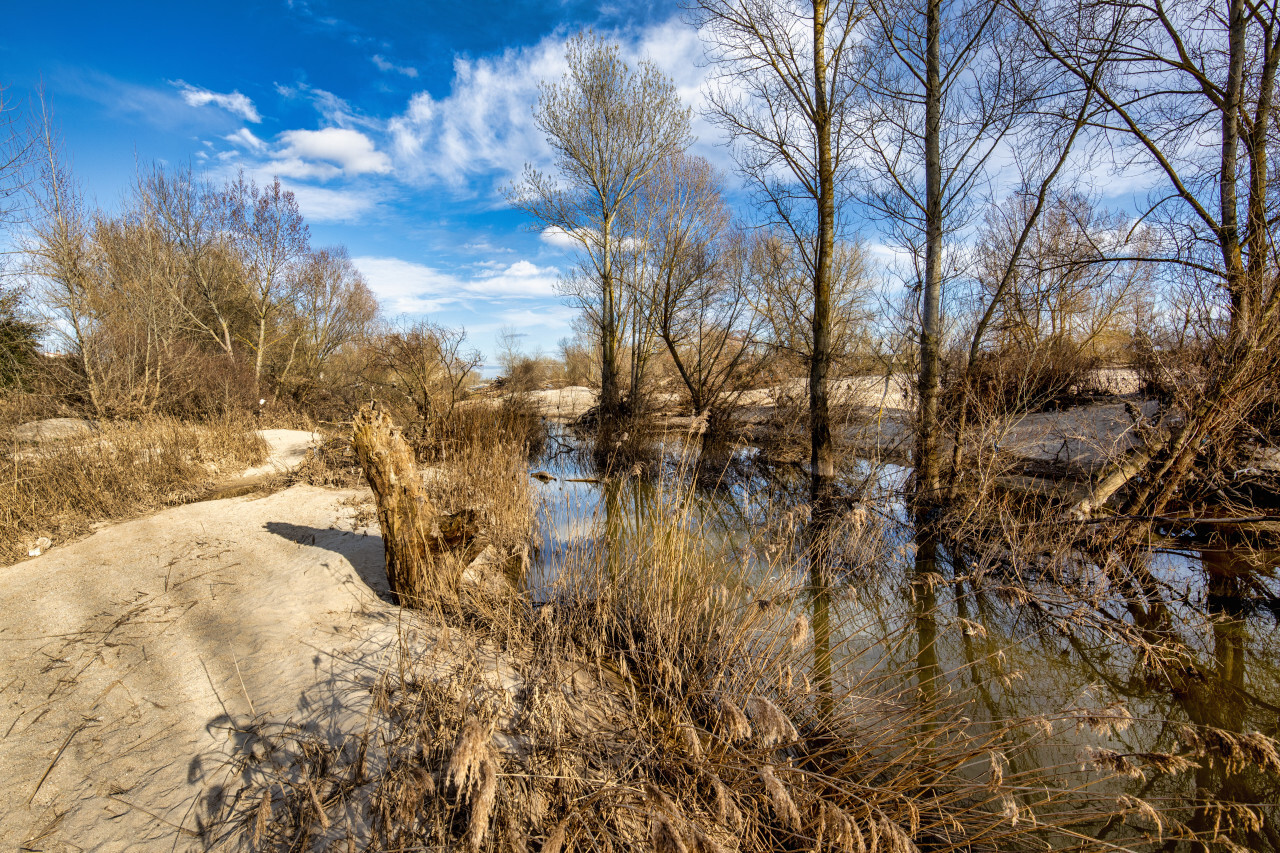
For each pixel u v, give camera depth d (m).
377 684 3.13
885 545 6.86
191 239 22.72
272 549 5.66
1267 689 4.26
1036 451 8.90
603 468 12.13
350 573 5.07
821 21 8.52
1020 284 8.66
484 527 6.59
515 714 3.09
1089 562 5.89
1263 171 5.80
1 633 3.87
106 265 16.00
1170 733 3.79
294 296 25.77
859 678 4.30
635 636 4.34
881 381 13.80
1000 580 5.87
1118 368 12.59
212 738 2.77
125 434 9.38
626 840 2.42
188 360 14.85
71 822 2.27
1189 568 5.93
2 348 11.88
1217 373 5.46
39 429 9.96
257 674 3.32
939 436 7.96
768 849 2.64
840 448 11.60
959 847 2.80
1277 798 3.22
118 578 4.89
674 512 4.95
